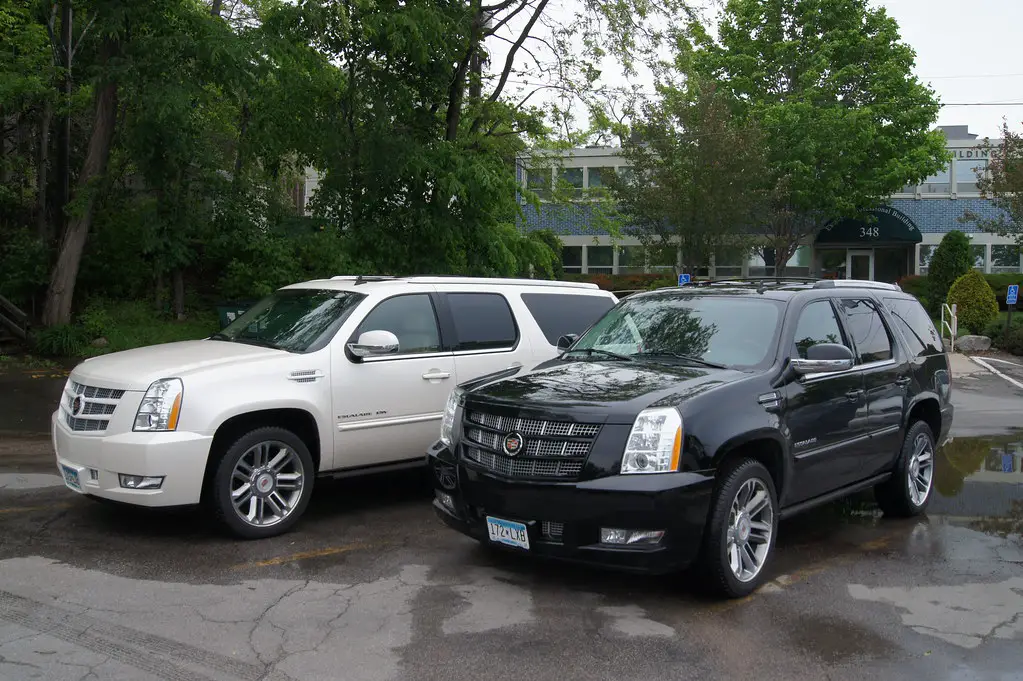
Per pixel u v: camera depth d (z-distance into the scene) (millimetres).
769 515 5195
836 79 31188
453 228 17984
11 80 17953
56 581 5129
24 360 15984
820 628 4547
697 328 5984
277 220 20500
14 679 3818
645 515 4578
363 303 6945
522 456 4914
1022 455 9484
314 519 6719
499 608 4789
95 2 16875
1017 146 26219
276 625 4508
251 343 6859
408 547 5969
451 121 19109
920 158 31734
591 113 18641
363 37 16500
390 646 4254
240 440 5984
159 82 16672
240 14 21344
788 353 5594
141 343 17688
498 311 7832
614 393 4988
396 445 6938
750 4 32531
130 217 20109
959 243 30188
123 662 4023
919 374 6945
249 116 20469
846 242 36562
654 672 3994
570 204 21016
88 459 5836
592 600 4938
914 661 4137
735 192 26438
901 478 6695
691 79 18812
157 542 5973
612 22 17656
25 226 22359
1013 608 4855
